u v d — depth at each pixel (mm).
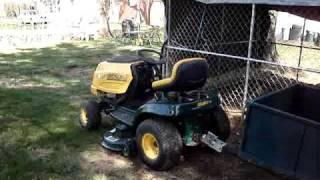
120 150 5293
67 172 4863
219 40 7984
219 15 7844
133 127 5285
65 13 16078
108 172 4875
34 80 9188
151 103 4863
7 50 12992
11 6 18406
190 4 7312
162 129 4688
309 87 4992
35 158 5215
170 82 4684
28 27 15891
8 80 9156
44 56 12055
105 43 14484
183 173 4863
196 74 4738
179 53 7316
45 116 6777
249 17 8602
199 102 4816
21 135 5949
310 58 11531
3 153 5340
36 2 17859
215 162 5141
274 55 9805
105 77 5762
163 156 4684
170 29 7176
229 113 7102
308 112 5043
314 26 14328
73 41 14938
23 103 7461
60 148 5527
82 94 8086
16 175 4762
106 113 6004
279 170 3898
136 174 4836
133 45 14039
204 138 4898
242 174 4848
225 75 8195
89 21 15773
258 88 8250
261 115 3994
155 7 18688
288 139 3791
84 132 6117
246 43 8734
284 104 4840
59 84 8859
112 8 19672
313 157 3619
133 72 5445
